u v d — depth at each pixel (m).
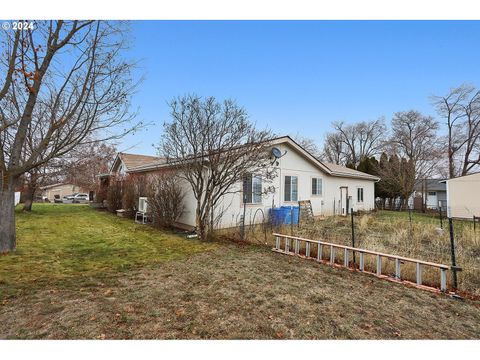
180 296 3.76
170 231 9.52
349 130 44.62
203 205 8.02
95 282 4.25
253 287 4.17
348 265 5.36
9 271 4.65
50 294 3.71
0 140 5.50
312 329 2.96
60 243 7.16
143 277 4.56
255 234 8.41
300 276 4.76
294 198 13.25
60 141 6.13
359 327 3.02
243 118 7.89
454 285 4.23
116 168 19.55
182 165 8.30
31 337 2.68
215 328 2.93
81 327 2.87
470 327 3.08
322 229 9.82
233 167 8.09
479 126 27.27
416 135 30.94
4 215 5.79
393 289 4.21
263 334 2.85
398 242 7.34
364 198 20.11
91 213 15.32
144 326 2.93
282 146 12.56
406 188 23.30
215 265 5.37
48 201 42.50
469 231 8.39
